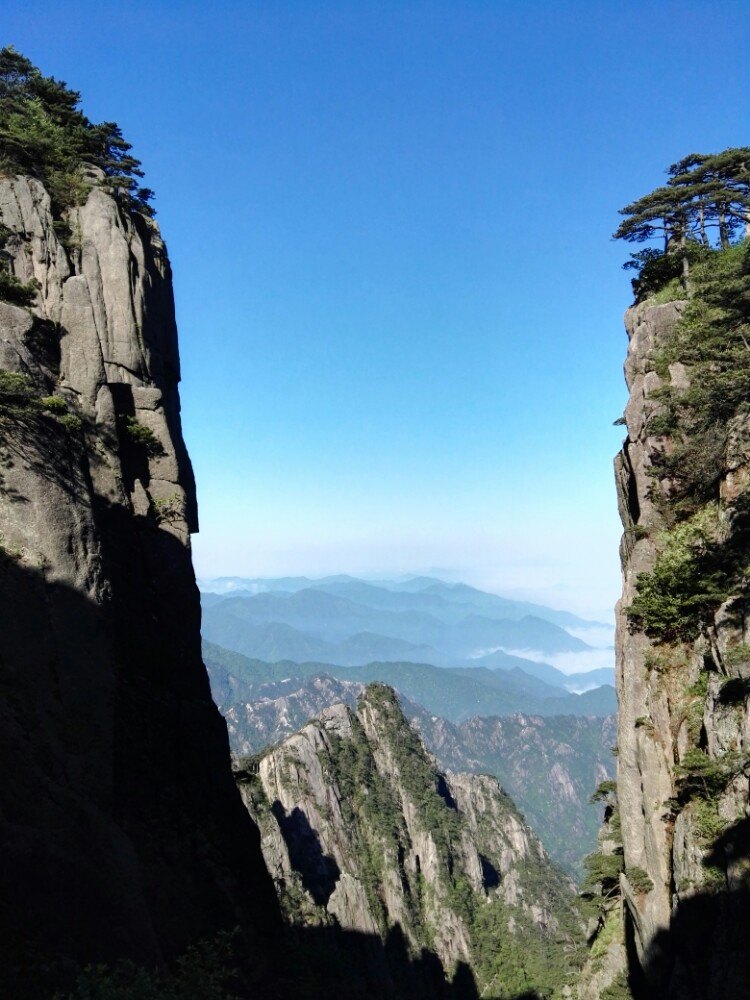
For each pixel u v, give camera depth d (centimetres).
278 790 15750
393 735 19238
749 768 3219
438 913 15300
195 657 4509
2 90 4650
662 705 4200
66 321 3894
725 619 3709
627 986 4925
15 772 2875
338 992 7144
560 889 18062
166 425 4459
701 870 3381
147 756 3716
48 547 3284
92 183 4541
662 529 4691
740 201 5325
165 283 5006
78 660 3281
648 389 4900
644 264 5662
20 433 3316
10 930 2592
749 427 4228
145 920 2983
